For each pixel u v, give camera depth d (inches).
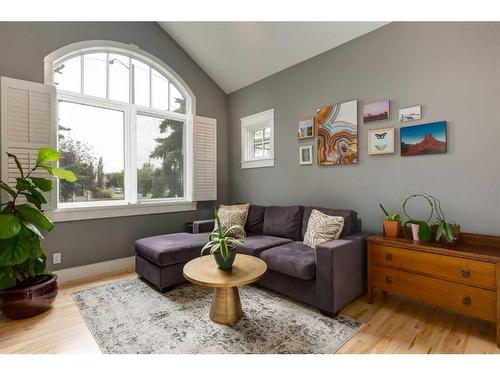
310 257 88.0
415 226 86.0
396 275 84.3
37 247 83.7
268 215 131.3
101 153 127.9
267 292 99.7
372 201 108.3
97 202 126.5
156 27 142.6
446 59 88.9
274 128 146.9
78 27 117.2
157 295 97.7
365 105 109.2
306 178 132.3
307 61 130.6
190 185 157.2
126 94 134.8
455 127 87.4
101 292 100.5
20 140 101.7
